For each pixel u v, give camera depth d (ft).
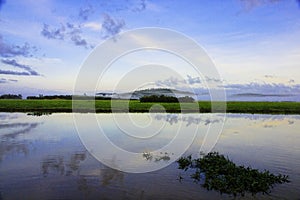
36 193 21.09
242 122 66.49
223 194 21.40
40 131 49.44
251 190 22.12
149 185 22.99
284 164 29.50
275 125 61.11
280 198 20.71
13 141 40.32
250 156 32.91
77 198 20.26
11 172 25.96
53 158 31.12
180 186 22.90
